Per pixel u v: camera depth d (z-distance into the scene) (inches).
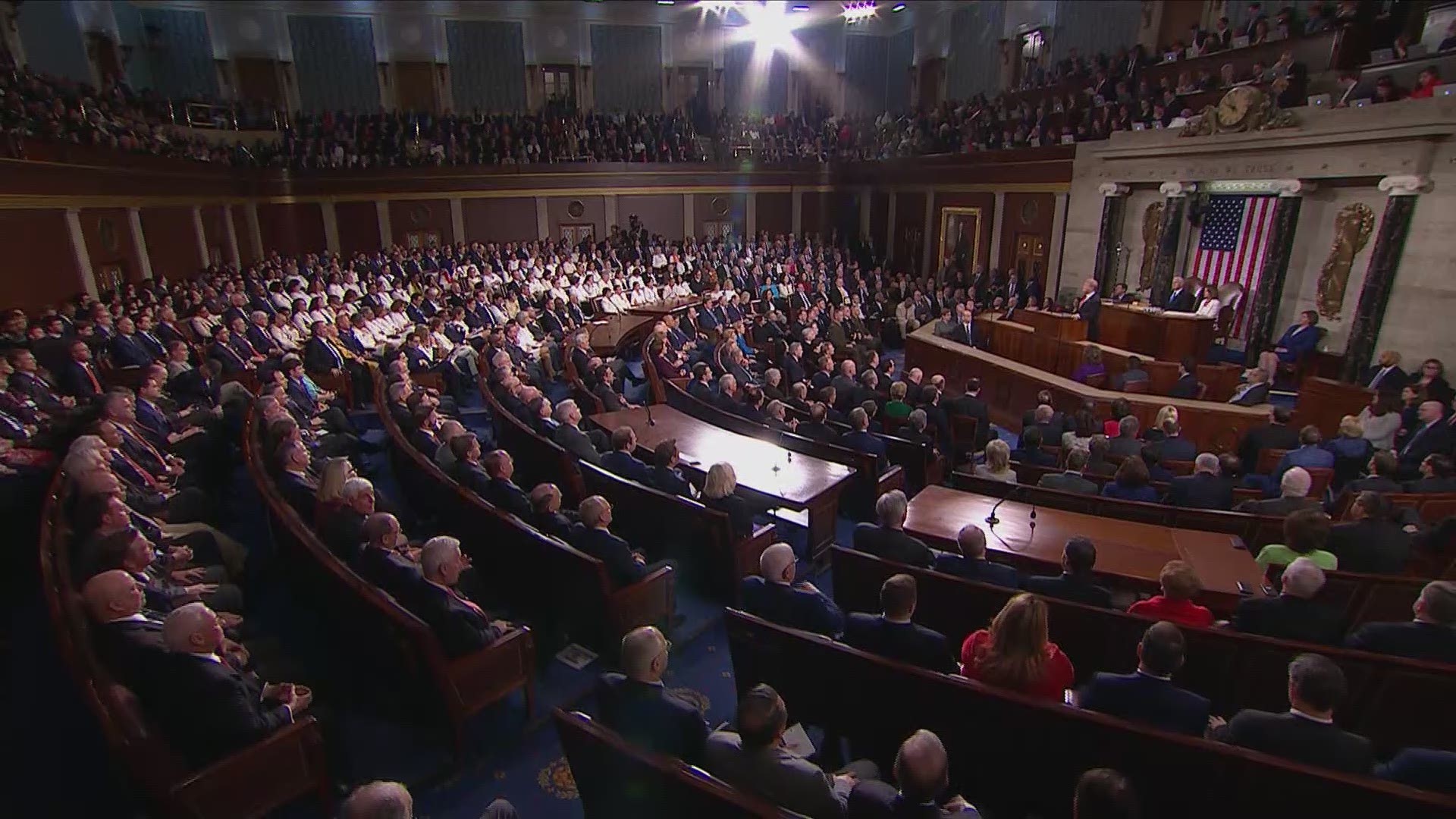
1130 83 719.7
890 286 868.0
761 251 979.3
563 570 216.1
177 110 878.4
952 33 1075.9
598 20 1117.1
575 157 1023.0
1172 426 345.4
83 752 177.2
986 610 195.0
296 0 1000.9
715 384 470.9
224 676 147.3
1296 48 584.1
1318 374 530.6
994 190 820.0
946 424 404.5
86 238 541.6
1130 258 680.4
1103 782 98.7
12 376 351.3
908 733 162.7
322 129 957.8
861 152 1068.5
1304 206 542.6
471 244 922.1
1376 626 172.4
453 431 313.0
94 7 866.8
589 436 355.3
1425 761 127.3
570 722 131.7
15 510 254.1
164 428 340.2
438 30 1064.8
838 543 308.5
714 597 260.7
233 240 803.4
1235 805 129.3
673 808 121.7
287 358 417.7
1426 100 450.0
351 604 185.6
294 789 151.3
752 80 1197.7
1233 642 170.4
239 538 306.3
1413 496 280.5
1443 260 458.9
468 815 169.0
